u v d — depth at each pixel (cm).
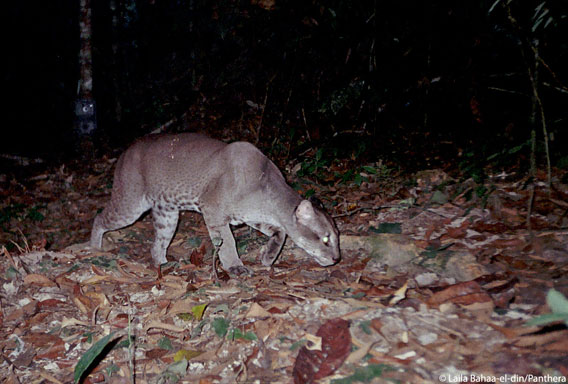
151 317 160
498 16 268
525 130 246
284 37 348
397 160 262
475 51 289
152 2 438
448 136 288
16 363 148
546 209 189
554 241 169
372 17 280
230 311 157
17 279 180
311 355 136
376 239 186
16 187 307
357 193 241
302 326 146
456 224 191
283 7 337
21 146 383
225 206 191
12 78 444
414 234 190
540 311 139
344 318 144
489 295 146
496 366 126
